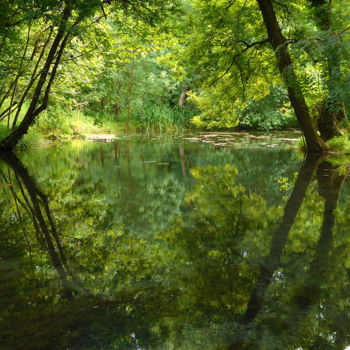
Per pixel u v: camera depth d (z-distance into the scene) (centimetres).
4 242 247
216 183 475
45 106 919
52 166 663
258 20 923
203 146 1088
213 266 201
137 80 2100
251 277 185
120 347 125
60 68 1017
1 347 125
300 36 761
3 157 805
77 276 188
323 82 521
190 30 990
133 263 207
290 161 709
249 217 305
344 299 160
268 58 930
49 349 124
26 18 663
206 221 296
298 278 183
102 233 266
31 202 371
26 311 151
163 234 262
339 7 662
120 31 1062
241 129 2073
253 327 138
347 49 456
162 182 486
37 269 199
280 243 238
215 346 125
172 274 190
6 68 838
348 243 235
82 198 389
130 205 355
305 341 129
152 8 888
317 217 302
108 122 2031
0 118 1024
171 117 2117
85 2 667
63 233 266
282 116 1897
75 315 148
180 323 142
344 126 939
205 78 1054
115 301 161
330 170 579
